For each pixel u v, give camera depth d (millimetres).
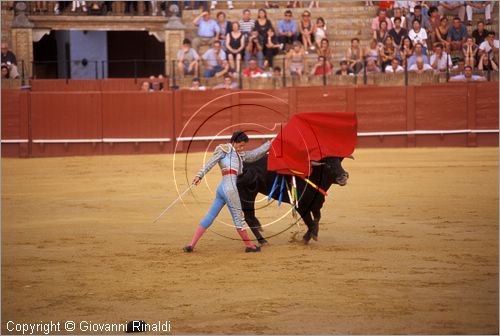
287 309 13344
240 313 13172
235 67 47594
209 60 47250
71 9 51500
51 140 45469
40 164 41375
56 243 19922
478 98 46469
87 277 16031
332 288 14695
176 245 19453
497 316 12797
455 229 21156
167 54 50531
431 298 13922
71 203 27406
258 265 16828
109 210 25719
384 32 48281
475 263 16797
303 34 48594
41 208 26312
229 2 52156
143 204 27016
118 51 58562
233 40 47812
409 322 12508
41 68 55812
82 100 45594
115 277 15984
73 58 56219
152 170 37500
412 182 31625
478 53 47562
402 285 14883
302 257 17578
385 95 46312
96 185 32375
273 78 46375
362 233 20734
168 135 45750
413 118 46500
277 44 48312
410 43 47625
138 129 45719
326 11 51281
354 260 17188
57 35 57188
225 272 16219
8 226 22688
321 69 47125
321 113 18531
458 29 48156
